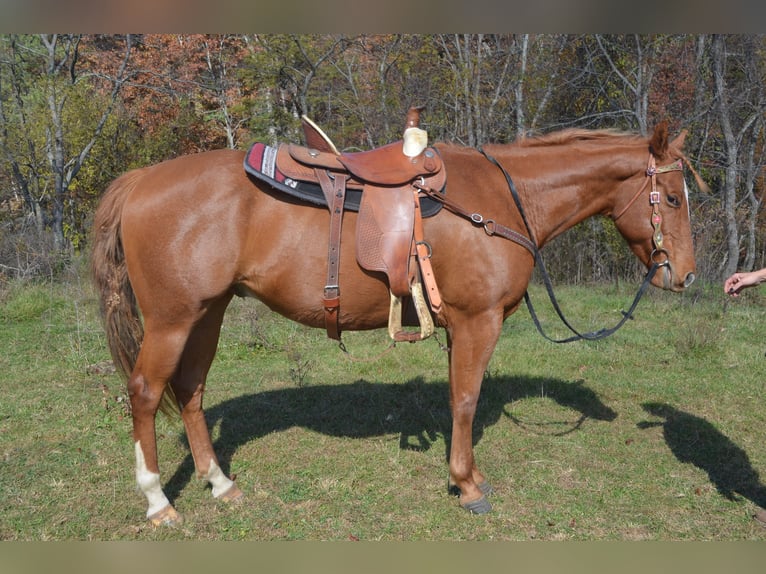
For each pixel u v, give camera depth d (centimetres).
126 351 285
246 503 299
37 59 1470
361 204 263
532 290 906
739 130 1017
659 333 634
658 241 290
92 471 327
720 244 930
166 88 1505
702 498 304
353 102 1277
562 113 1154
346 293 268
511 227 279
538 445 368
